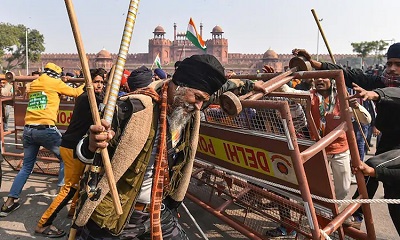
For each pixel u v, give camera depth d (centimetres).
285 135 257
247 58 5981
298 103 316
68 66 5294
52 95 437
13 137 908
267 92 267
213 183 406
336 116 349
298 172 244
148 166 194
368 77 352
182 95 181
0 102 603
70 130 361
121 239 198
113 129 169
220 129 338
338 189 372
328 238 250
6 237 373
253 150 306
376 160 292
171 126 187
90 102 154
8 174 600
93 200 170
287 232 358
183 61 185
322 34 363
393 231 405
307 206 245
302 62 302
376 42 4425
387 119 296
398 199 278
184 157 210
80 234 199
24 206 458
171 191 217
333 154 361
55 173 587
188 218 435
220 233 397
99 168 168
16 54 4903
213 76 180
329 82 352
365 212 297
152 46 6312
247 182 352
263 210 339
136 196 184
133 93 186
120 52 163
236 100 207
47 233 377
